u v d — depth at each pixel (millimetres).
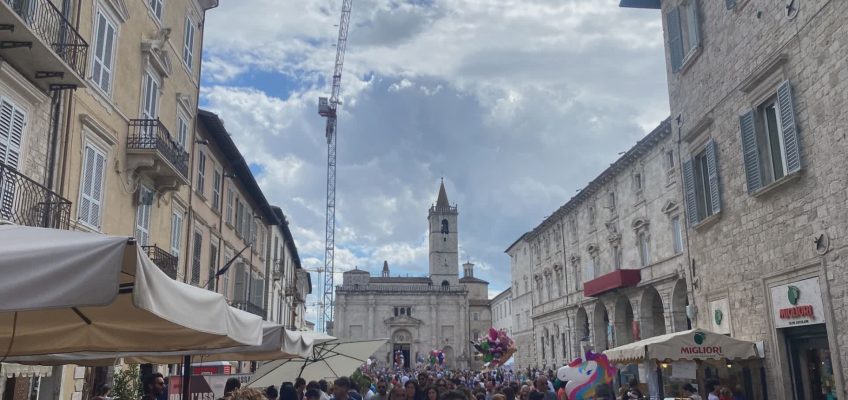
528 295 66812
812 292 13922
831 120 13102
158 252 19453
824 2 13273
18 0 13094
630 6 22969
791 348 15273
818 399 14453
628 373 25859
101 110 17078
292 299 60938
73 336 7945
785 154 14852
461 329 99375
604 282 41281
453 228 112000
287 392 10922
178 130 23219
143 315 7281
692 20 19828
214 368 19891
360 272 105188
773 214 15445
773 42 15266
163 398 13664
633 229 40656
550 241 58531
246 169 32875
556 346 55906
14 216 12797
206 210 27547
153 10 20625
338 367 18016
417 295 100188
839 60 12797
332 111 124625
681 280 34281
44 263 4414
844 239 12742
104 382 18125
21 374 13812
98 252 4520
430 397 11195
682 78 20734
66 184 15125
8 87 13039
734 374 17453
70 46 14703
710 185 18656
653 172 37938
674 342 15070
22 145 13539
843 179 12734
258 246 40594
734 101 17250
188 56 24406
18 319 7234
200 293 6199
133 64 19125
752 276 16516
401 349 98750
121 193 18312
